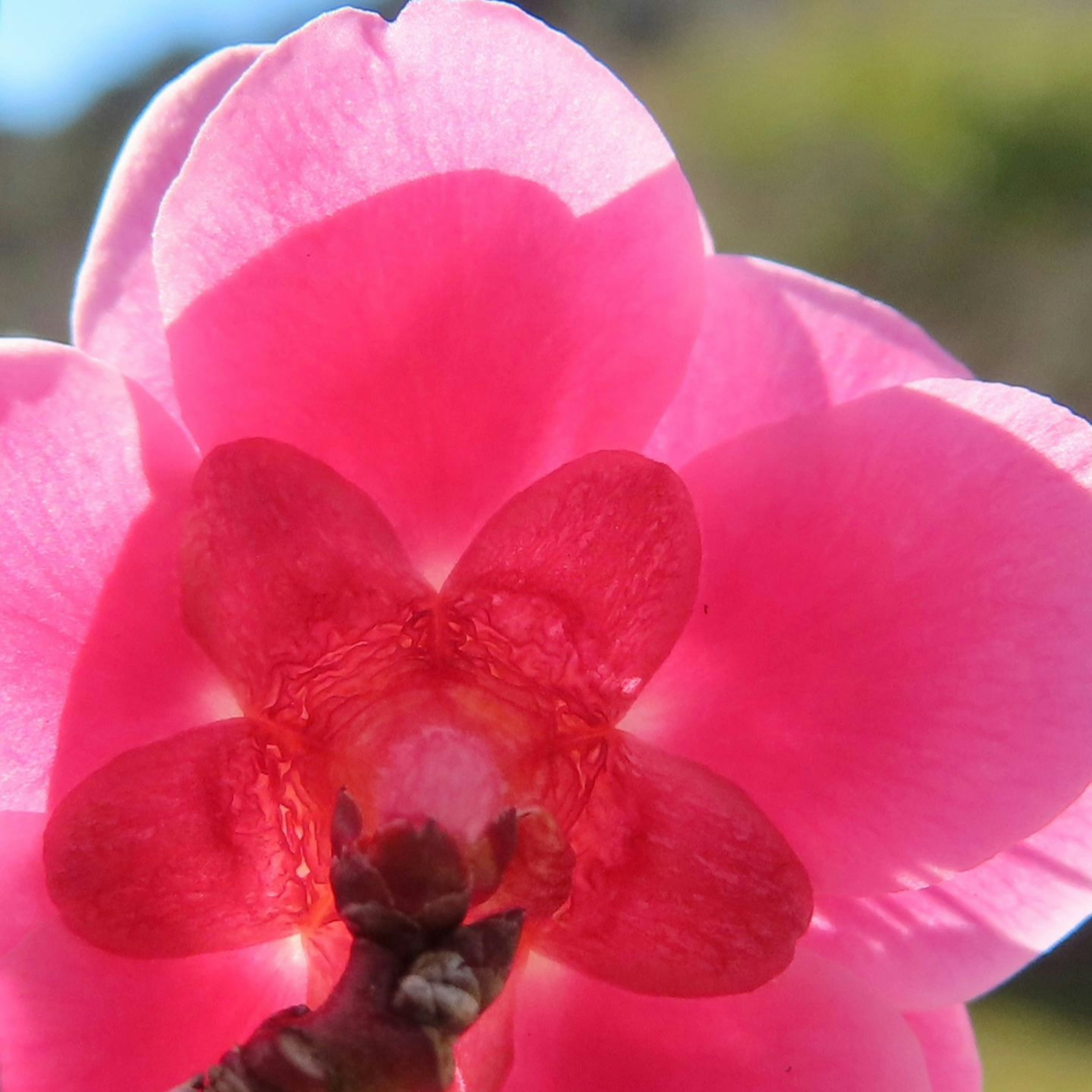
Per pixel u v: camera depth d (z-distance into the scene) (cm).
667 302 6
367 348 6
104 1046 5
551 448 6
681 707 6
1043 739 6
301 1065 5
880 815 6
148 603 6
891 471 6
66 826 5
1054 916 6
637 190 6
